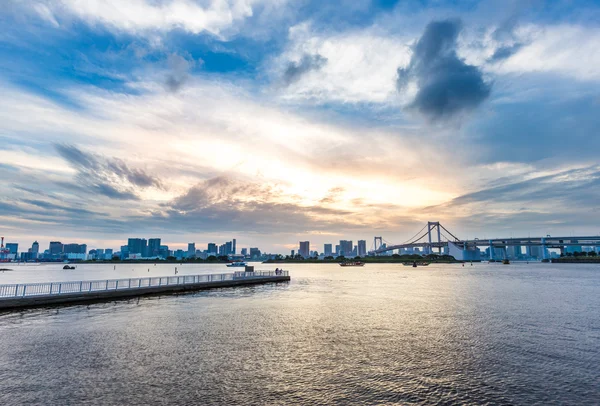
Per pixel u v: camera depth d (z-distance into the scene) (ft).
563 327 105.70
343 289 232.73
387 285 269.64
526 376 63.82
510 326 107.14
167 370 64.69
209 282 224.94
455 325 108.27
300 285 267.18
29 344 81.15
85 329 97.50
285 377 62.08
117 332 94.17
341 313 130.21
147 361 69.77
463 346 83.51
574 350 80.53
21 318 113.19
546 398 54.70
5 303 126.52
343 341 87.45
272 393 55.11
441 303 159.94
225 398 52.90
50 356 72.13
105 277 430.20
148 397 52.75
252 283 269.03
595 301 166.61
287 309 139.33
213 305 148.36
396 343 85.87
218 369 65.67
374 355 75.61
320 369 66.44
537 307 147.54
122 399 51.93
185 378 60.90
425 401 53.21
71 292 150.82
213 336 91.40
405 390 57.16
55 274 539.29
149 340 86.12
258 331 97.86
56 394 53.42
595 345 84.79
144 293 179.93
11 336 88.74
